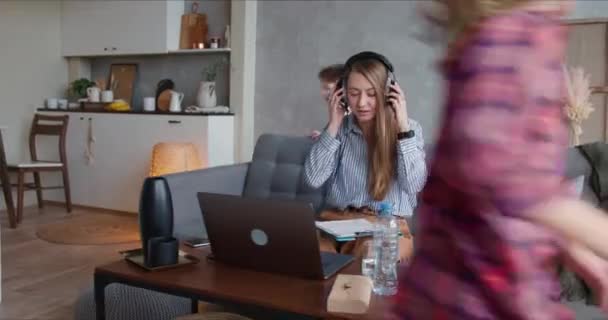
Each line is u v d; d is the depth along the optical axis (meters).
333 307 1.16
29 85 5.33
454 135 0.48
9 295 2.87
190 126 4.47
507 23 0.48
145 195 1.54
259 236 1.39
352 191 2.19
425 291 0.53
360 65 2.06
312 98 4.41
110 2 5.10
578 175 2.14
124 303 2.02
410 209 2.14
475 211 0.48
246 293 1.27
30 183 5.20
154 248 1.45
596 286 0.52
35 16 5.33
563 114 0.49
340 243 1.82
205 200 1.44
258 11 4.57
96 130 5.00
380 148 2.09
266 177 2.79
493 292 0.48
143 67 5.33
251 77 4.62
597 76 3.51
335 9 4.25
